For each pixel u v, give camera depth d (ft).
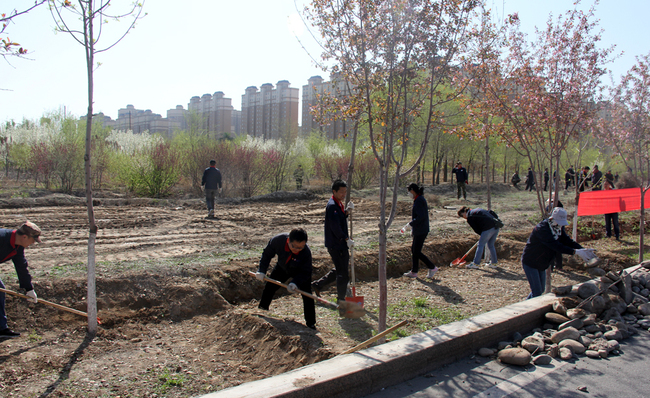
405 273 25.85
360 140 78.79
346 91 17.46
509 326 15.66
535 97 20.65
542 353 14.42
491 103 21.20
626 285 19.19
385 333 13.56
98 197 57.82
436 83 15.57
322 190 69.21
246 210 50.29
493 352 14.39
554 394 11.73
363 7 14.49
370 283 24.29
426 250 29.27
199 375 13.51
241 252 27.09
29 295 15.05
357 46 14.80
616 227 38.09
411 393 11.78
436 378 12.69
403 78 14.98
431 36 14.75
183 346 15.75
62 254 25.21
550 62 20.81
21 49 12.02
